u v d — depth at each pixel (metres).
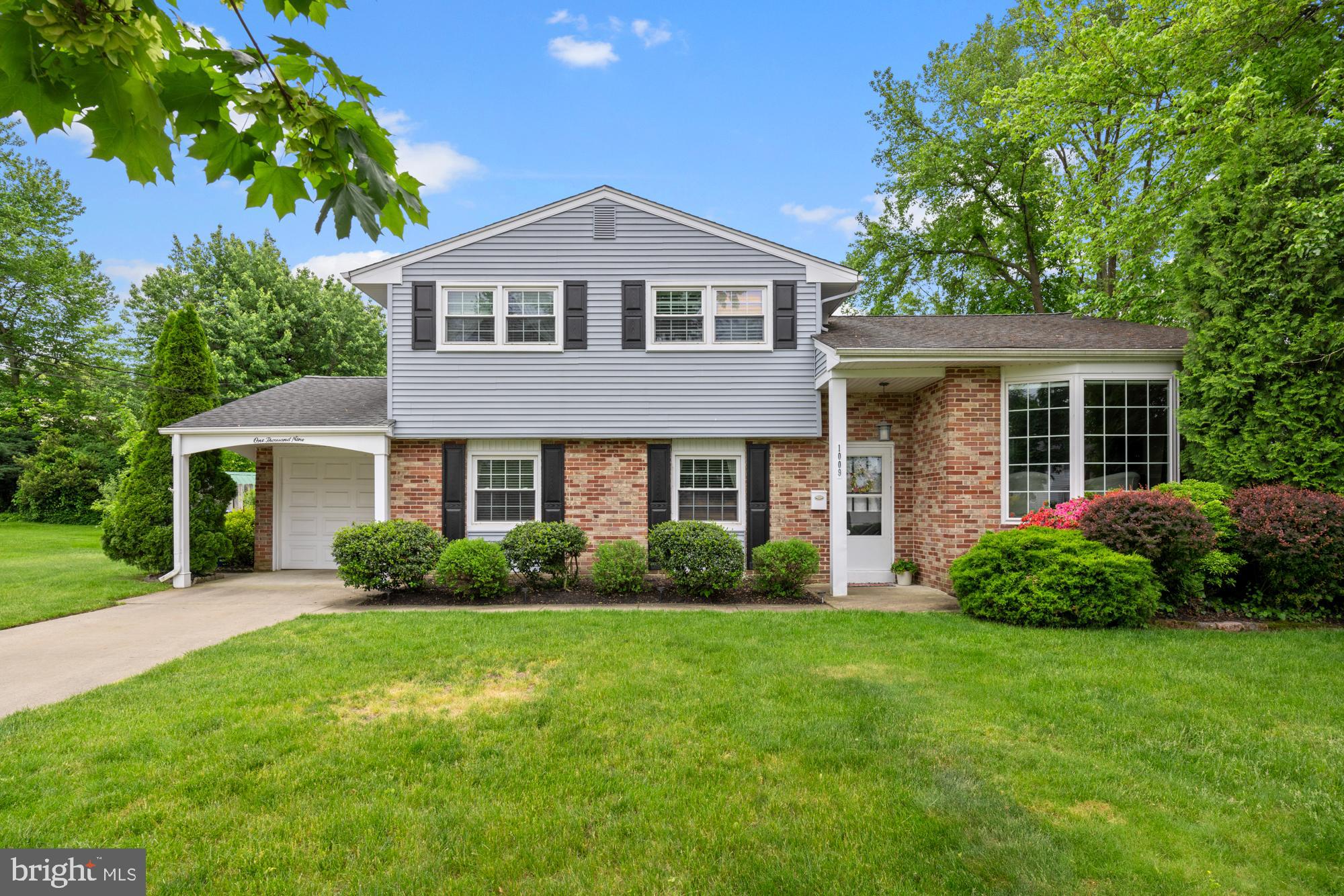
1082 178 15.43
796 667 5.85
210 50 1.65
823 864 2.94
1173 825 3.26
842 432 9.97
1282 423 8.35
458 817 3.36
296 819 3.33
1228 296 8.79
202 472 11.81
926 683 5.39
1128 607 7.24
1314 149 8.48
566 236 11.30
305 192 2.04
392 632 7.27
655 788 3.65
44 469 25.73
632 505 11.23
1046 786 3.65
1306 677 5.49
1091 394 9.54
